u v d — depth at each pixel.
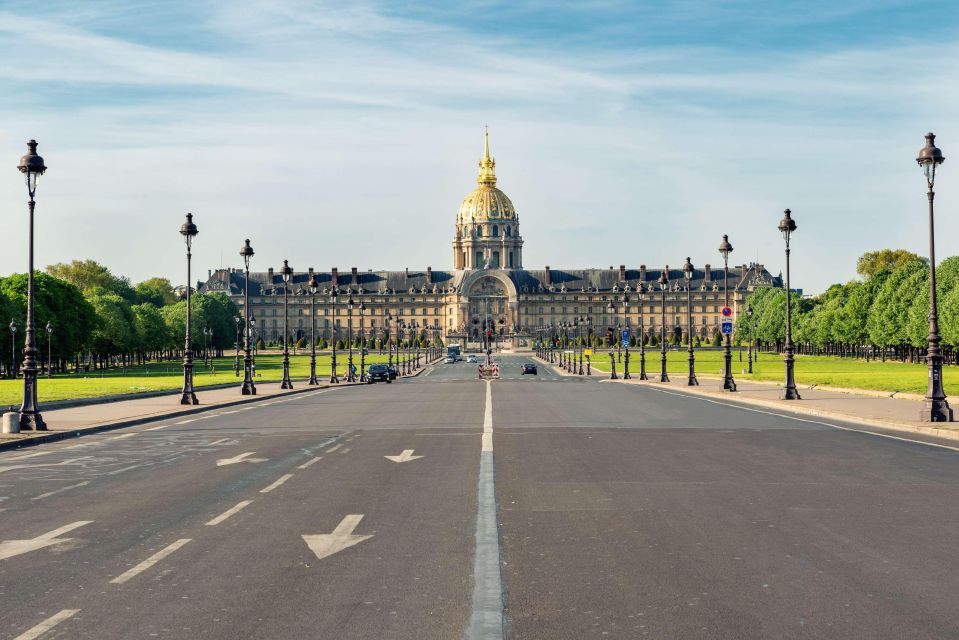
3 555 15.53
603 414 48.97
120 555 15.51
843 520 18.34
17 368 134.12
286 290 87.50
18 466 27.88
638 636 11.15
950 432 35.66
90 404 60.84
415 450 31.48
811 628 11.41
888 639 10.97
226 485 23.52
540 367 177.38
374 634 11.27
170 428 41.94
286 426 42.41
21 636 11.17
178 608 12.38
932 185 41.44
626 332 114.44
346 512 19.47
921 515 18.84
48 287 147.62
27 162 40.06
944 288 145.50
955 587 13.27
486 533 17.17
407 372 147.75
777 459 28.38
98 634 11.27
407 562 14.95
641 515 19.00
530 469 26.28
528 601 12.67
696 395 71.25
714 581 13.68
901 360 174.50
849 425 41.38
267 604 12.55
